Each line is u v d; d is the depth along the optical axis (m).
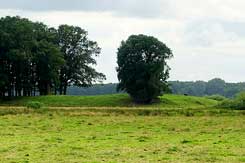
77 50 152.38
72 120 67.12
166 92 134.50
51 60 135.50
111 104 128.00
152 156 34.03
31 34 137.88
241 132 53.47
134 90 131.12
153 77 130.75
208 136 48.69
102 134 50.19
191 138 46.56
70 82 152.25
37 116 72.44
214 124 64.50
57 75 138.00
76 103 127.88
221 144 41.31
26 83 137.88
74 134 50.00
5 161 31.41
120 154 34.84
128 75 131.62
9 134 49.19
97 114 77.44
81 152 35.69
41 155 34.12
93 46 153.50
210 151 36.78
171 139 45.56
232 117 76.88
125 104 128.88
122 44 134.38
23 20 140.88
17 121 64.25
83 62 152.00
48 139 44.03
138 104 129.50
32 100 130.25
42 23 151.25
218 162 31.89
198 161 32.22
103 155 34.34
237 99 95.19
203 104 139.50
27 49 133.75
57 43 151.38
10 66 136.12
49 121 65.06
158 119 71.81
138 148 38.31
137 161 31.75
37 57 134.12
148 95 130.25
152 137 47.38
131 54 132.00
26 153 35.00
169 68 134.62
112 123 63.94
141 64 130.12
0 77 129.88
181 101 138.00
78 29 152.25
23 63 133.38
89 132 52.44
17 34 134.00
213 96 168.88
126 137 47.06
